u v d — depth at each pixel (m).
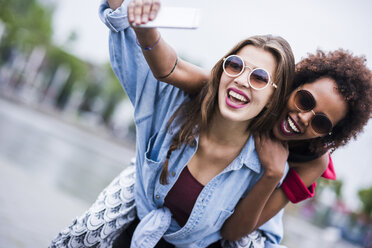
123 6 1.85
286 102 1.95
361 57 1.92
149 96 2.00
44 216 4.66
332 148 2.07
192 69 1.91
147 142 2.07
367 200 32.97
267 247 2.25
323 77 1.92
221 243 2.23
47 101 45.47
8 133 10.46
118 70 2.01
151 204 2.05
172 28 1.49
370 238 31.36
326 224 32.47
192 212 1.95
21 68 41.81
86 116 46.78
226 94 1.80
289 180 2.08
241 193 2.02
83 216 2.05
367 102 1.90
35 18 33.97
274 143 1.97
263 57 1.78
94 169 10.94
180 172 1.96
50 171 7.68
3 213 4.15
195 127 1.91
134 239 2.01
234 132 1.90
